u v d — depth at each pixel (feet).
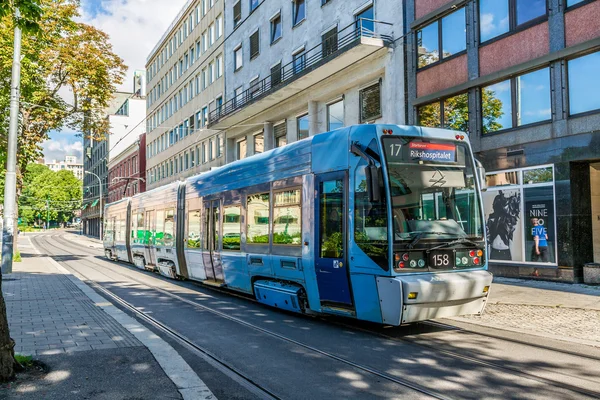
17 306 34.45
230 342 24.64
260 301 34.76
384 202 24.48
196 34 140.46
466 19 54.29
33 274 60.23
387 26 65.26
